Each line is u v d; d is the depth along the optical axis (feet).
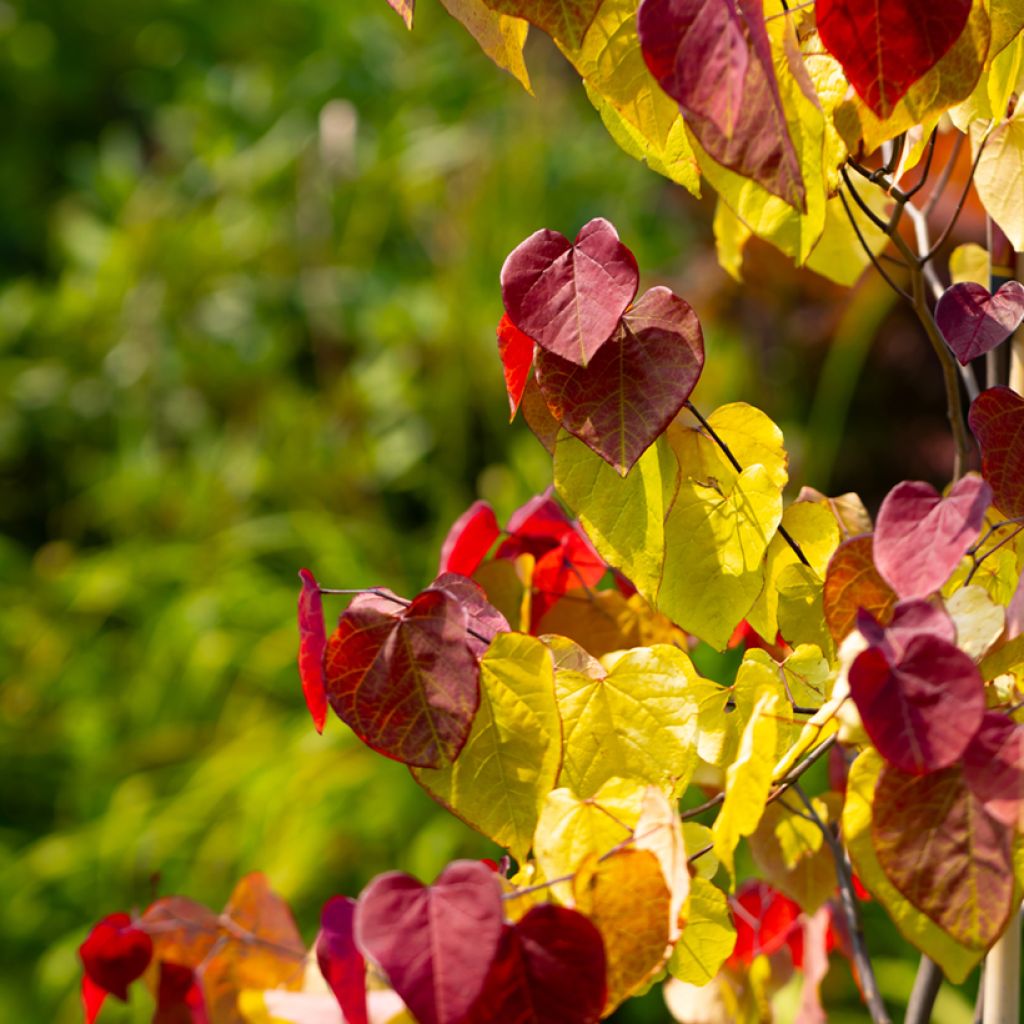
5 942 13.82
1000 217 5.32
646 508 5.12
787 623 5.43
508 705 5.05
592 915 4.78
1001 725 4.65
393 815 12.98
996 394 5.07
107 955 5.45
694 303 16.62
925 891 4.65
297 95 20.16
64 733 15.20
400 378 16.88
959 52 4.87
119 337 18.45
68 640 15.81
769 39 4.70
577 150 19.08
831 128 4.96
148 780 14.40
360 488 16.69
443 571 5.85
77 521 18.35
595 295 4.94
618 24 4.89
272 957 5.49
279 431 17.01
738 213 4.97
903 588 4.67
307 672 5.16
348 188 18.79
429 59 20.21
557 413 5.01
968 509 4.66
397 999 5.05
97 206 20.89
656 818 4.81
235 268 18.75
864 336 16.02
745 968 6.40
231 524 16.43
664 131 4.95
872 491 16.49
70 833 14.33
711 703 5.29
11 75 23.66
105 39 24.12
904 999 12.03
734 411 5.33
